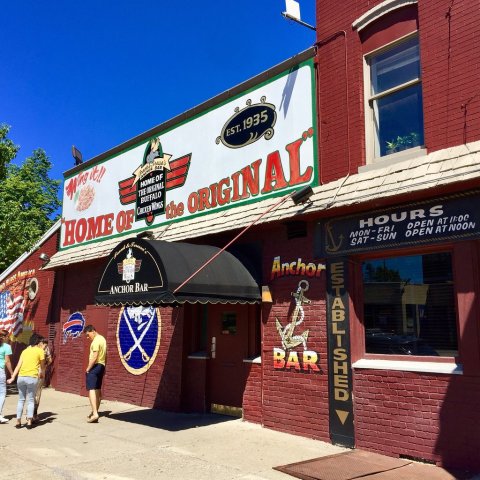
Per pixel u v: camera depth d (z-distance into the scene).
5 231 17.66
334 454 6.80
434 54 6.97
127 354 11.99
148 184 11.96
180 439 7.80
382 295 7.29
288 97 8.88
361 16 7.95
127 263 8.38
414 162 6.81
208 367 10.10
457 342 6.42
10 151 16.09
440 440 6.20
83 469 6.27
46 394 13.66
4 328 18.28
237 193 9.56
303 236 8.23
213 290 8.00
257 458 6.65
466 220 6.21
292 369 8.09
